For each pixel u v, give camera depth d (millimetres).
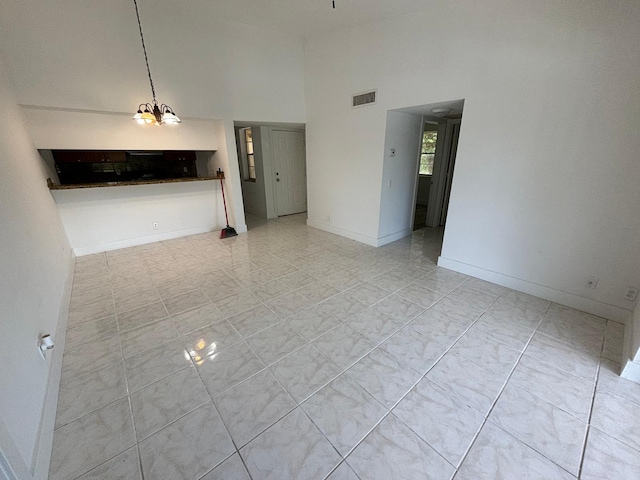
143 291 2979
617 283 2357
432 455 1369
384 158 3902
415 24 3135
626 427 1502
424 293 2916
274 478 1278
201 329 2342
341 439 1446
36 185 2838
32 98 3025
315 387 1764
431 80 3133
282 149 6152
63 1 2992
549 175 2539
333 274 3381
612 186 2248
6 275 1458
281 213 6484
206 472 1303
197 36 3812
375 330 2316
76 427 1512
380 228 4297
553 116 2418
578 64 2225
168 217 4684
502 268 3039
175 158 4871
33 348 1545
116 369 1915
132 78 3527
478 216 3102
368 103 3846
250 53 4234
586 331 2283
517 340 2184
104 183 3818
